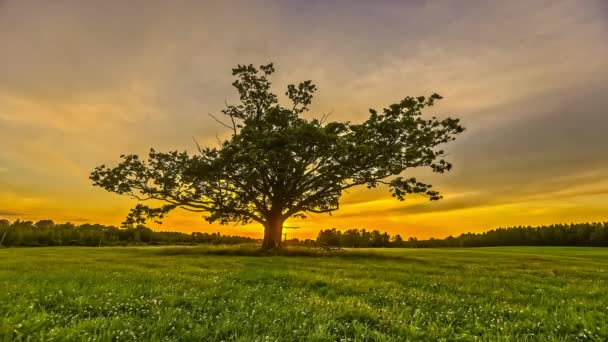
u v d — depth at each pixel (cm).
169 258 2522
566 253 5088
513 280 1438
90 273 1302
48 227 12012
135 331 561
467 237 16862
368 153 3484
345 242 15612
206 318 649
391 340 559
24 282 1014
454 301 875
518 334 596
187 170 3778
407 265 2191
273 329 590
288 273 1383
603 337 597
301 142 3547
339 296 911
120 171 3931
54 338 510
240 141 3634
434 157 3803
